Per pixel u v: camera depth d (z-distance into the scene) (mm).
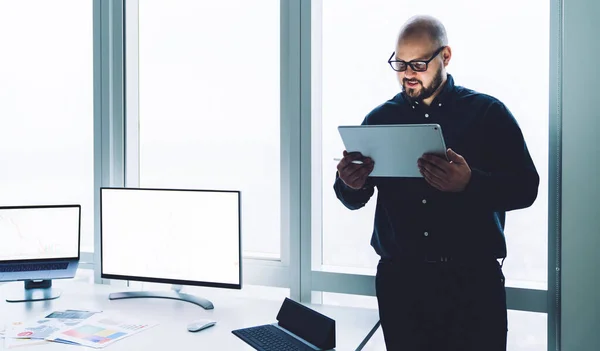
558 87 1901
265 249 2438
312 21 2238
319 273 2246
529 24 1975
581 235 1854
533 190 1638
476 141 1693
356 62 2225
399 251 1771
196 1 2482
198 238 2092
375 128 1529
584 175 1845
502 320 1674
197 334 1752
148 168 2600
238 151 2438
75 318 1913
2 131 2805
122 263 2191
